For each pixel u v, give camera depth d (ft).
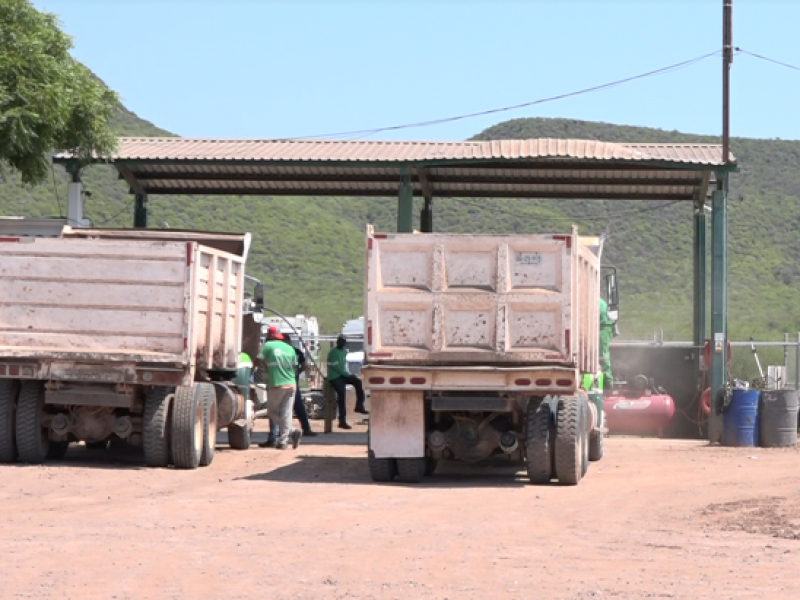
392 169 88.02
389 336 52.75
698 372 90.27
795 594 28.60
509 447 53.67
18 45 79.00
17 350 56.34
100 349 56.49
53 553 33.27
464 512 43.60
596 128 409.90
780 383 90.02
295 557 33.17
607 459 67.41
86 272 56.70
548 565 32.37
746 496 48.67
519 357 52.11
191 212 284.41
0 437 57.36
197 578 29.99
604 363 72.33
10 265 57.11
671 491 50.80
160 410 57.57
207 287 60.03
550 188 93.25
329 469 60.39
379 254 52.90
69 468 56.54
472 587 29.25
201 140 90.53
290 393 71.97
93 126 80.89
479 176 89.56
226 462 62.75
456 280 52.70
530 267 52.37
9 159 82.23
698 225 94.12
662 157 80.38
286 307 228.84
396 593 28.48
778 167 359.46
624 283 271.28
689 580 30.32
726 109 78.48
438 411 53.83
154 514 41.96
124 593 28.17
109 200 272.31
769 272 281.95
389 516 42.27
